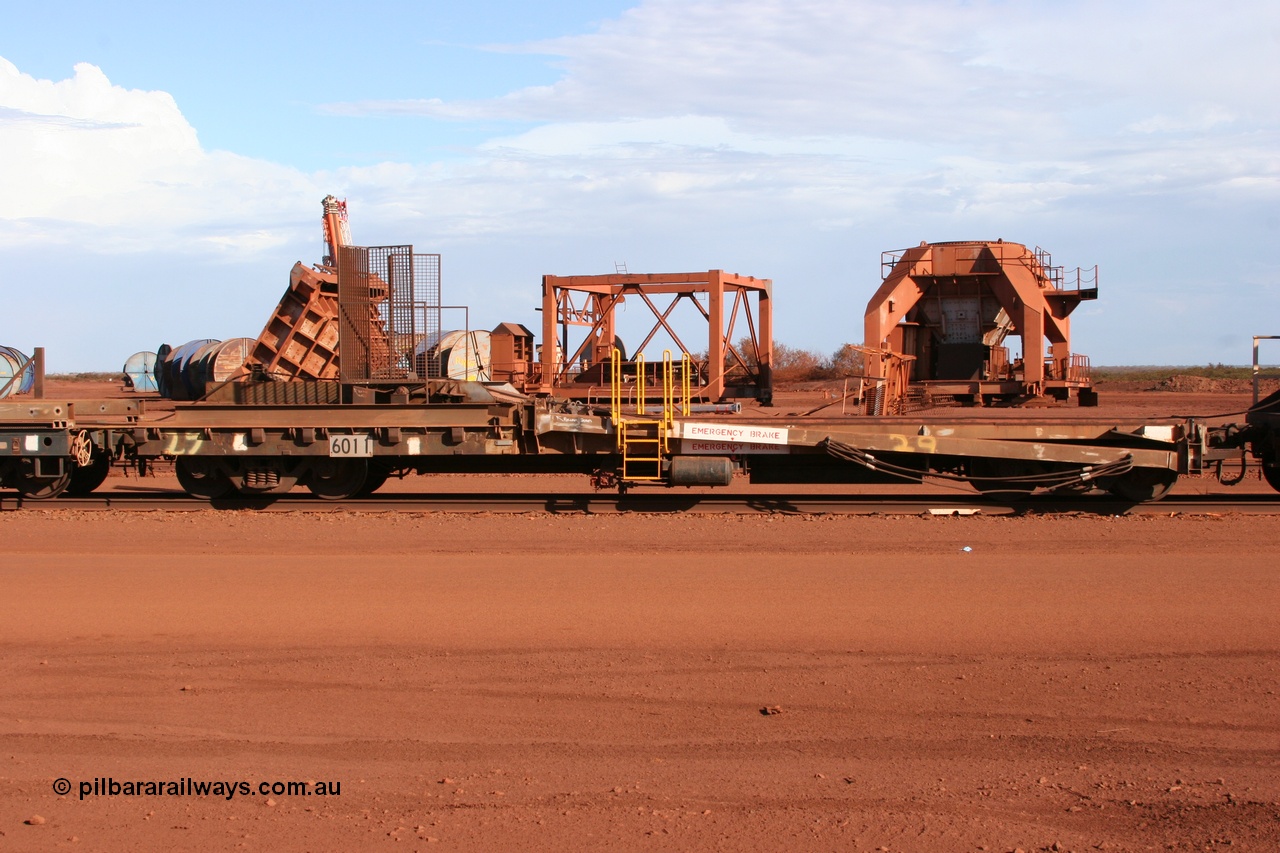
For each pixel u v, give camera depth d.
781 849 5.82
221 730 7.55
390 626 9.82
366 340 17.64
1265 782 6.61
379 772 6.86
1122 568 12.05
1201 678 8.37
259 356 19.83
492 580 11.60
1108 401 53.25
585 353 46.66
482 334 39.88
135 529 15.33
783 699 8.03
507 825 6.11
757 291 45.94
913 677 8.45
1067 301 49.62
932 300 48.81
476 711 7.84
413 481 22.02
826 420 18.19
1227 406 45.16
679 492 19.73
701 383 40.47
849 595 10.80
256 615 10.21
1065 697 8.02
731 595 10.82
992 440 16.86
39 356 19.44
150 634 9.66
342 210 21.45
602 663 8.82
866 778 6.72
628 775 6.79
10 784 6.73
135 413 19.03
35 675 8.66
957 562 12.52
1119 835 5.96
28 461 18.00
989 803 6.37
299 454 17.34
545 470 18.56
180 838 5.99
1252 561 12.47
